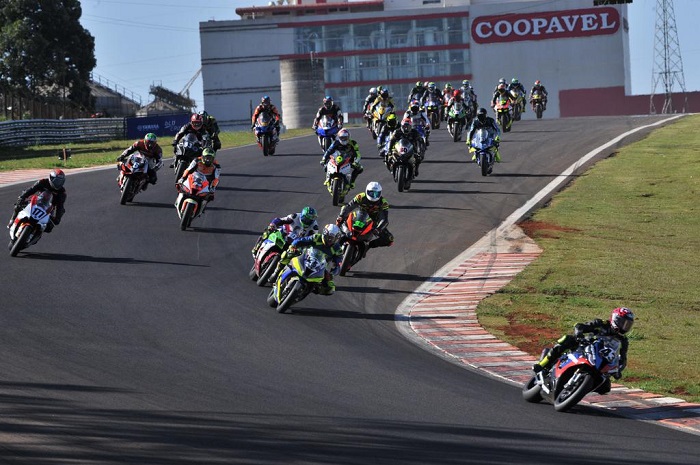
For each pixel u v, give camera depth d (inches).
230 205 3533.5
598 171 4515.3
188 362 1632.6
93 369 1541.6
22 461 1066.7
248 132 7800.2
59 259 2546.8
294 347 1808.6
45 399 1344.7
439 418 1368.1
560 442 1279.5
